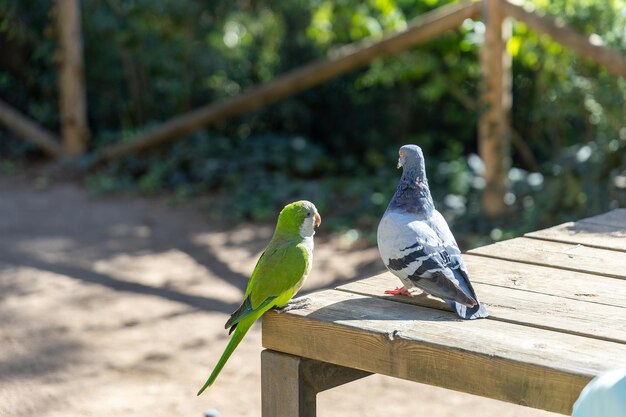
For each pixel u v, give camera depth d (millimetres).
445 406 4312
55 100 11156
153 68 11148
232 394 4469
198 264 6945
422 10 9305
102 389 4523
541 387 2205
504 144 7488
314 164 9828
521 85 9344
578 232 3559
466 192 8266
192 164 9602
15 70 11219
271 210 8461
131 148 9711
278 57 11383
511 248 3320
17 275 6566
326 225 7895
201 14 11156
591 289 2824
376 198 8438
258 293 2678
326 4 10484
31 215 8406
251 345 5121
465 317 2543
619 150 7082
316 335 2578
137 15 10789
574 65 7664
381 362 2459
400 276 2662
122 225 8117
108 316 5660
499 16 7297
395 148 10219
